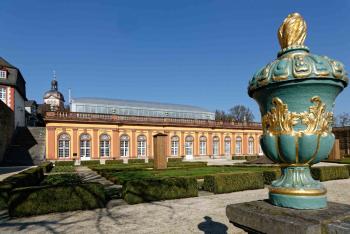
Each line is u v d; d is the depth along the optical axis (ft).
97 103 141.18
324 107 6.95
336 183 49.47
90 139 119.03
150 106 156.97
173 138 138.41
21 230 22.15
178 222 23.68
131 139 128.06
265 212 6.93
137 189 32.45
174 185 34.94
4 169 80.28
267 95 7.45
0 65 124.77
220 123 151.84
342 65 7.07
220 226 22.20
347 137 148.36
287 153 7.13
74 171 77.25
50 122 112.27
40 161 104.68
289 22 7.61
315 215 6.38
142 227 22.35
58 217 26.04
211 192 39.83
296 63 6.73
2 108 97.71
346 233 5.53
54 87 250.98
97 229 22.00
